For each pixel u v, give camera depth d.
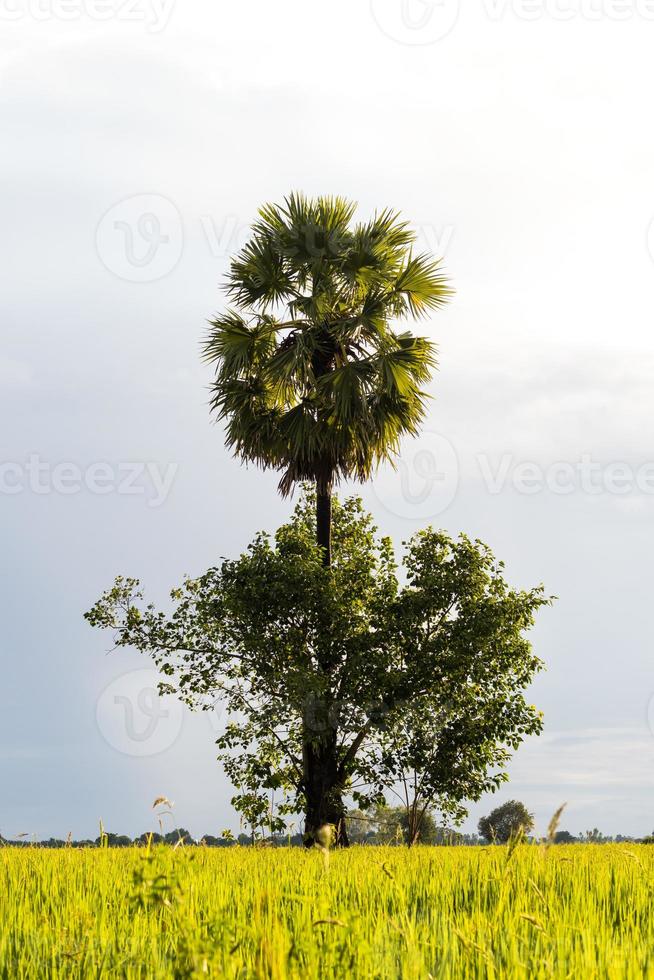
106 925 3.92
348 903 4.47
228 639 17.98
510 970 2.95
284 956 2.57
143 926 3.76
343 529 20.53
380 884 5.16
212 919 3.35
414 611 17.62
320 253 17.47
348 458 17.88
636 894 5.03
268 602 17.22
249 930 2.96
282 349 17.80
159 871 3.25
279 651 17.16
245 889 4.70
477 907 4.38
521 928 3.78
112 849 8.09
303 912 3.59
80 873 5.89
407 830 11.84
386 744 17.39
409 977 2.83
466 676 17.72
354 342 17.98
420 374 17.61
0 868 6.18
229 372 17.80
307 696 16.45
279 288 17.83
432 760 17.22
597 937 3.54
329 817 16.78
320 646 17.19
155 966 3.22
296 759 17.53
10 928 4.05
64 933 3.61
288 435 17.52
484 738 17.45
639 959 3.14
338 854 7.70
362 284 17.83
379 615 17.97
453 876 5.55
